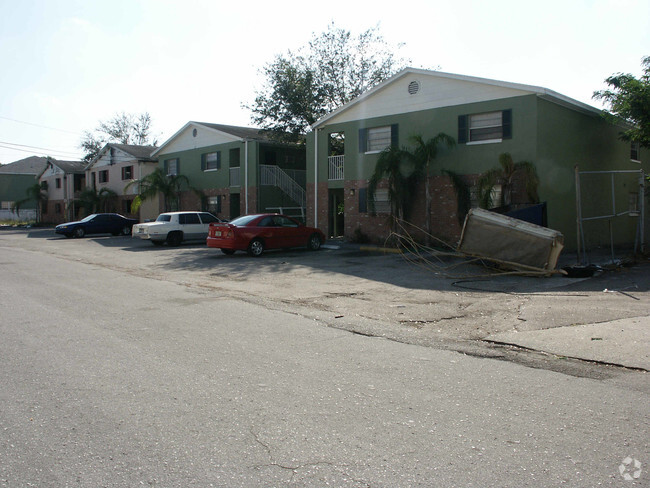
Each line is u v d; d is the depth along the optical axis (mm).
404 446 3869
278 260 17625
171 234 23766
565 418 4387
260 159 32281
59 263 16797
